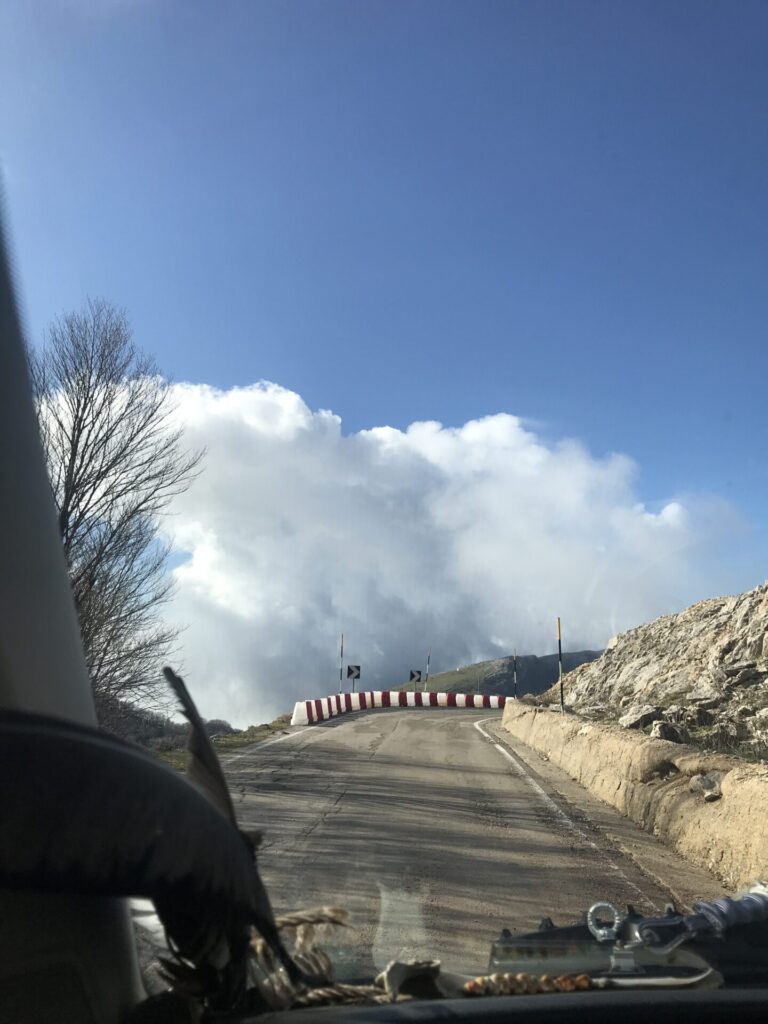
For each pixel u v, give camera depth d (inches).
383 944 134.1
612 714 851.4
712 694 785.6
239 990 53.7
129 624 282.2
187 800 44.3
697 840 315.3
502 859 287.6
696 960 77.5
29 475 59.9
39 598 59.9
